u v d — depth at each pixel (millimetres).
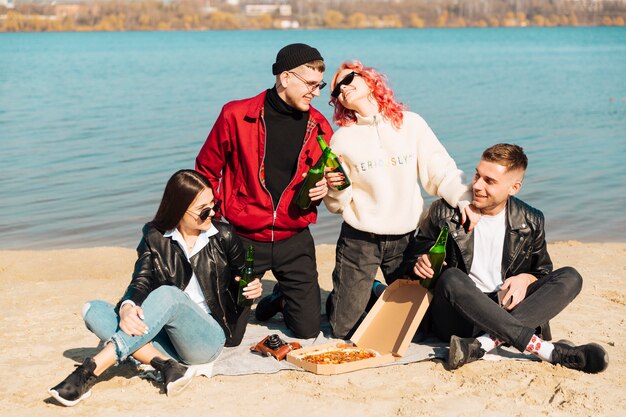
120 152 15258
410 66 42469
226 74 36219
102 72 38812
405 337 4676
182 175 4469
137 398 4223
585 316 5641
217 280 4641
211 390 4332
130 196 11430
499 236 4746
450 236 4805
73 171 13352
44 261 7863
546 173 12789
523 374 4477
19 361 4867
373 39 101375
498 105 23094
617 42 85188
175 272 4590
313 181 4906
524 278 4664
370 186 4984
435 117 20406
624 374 4504
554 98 25016
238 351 4879
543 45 77188
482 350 4543
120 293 6551
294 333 5230
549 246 8195
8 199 11250
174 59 51594
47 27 187375
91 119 20406
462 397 4211
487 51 63156
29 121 20062
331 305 5230
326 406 4125
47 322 5699
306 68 4852
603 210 10250
